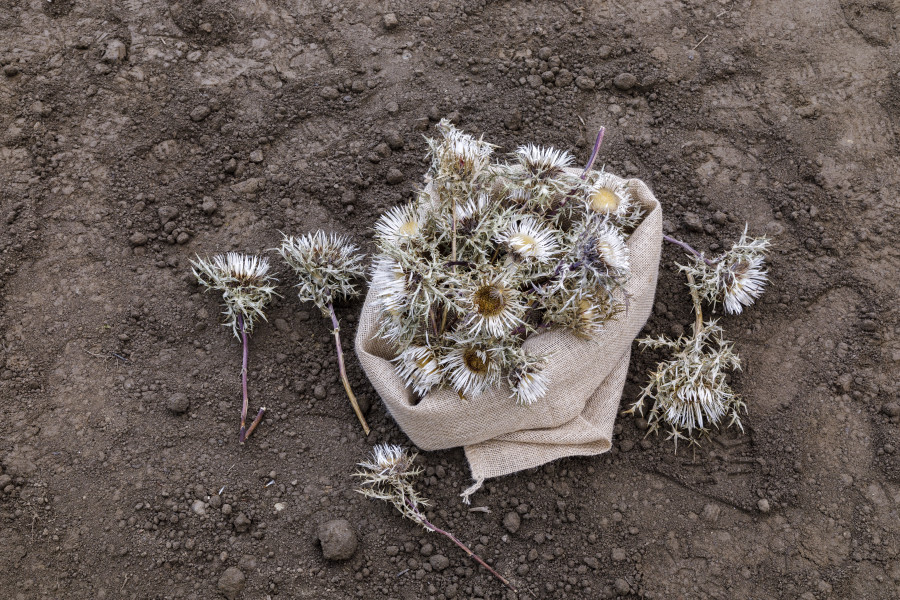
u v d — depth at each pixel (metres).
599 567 1.14
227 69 1.29
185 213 1.24
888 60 1.32
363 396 1.19
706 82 1.32
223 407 1.18
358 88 1.29
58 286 1.21
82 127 1.25
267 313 1.21
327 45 1.31
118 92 1.27
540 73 1.31
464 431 1.14
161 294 1.21
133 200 1.24
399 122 1.28
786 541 1.15
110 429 1.16
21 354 1.18
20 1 1.29
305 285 1.17
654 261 1.18
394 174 1.25
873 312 1.23
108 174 1.24
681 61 1.32
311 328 1.21
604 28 1.33
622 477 1.18
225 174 1.26
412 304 1.05
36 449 1.15
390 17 1.32
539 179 1.13
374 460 1.17
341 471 1.16
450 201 1.12
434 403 1.12
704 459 1.18
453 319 1.12
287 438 1.17
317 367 1.20
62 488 1.14
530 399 1.10
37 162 1.24
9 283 1.20
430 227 1.14
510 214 1.12
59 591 1.11
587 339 1.13
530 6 1.34
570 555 1.15
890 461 1.17
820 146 1.29
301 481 1.16
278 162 1.27
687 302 1.24
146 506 1.13
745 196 1.27
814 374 1.21
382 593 1.12
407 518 1.14
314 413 1.18
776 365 1.21
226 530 1.13
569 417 1.15
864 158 1.28
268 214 1.25
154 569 1.12
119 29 1.29
